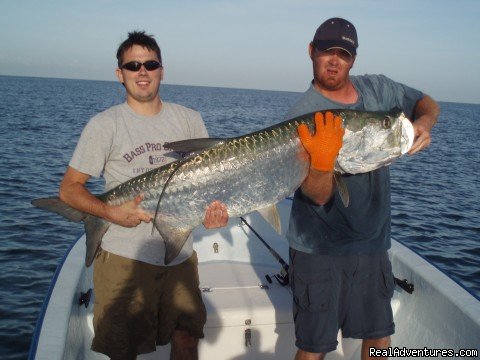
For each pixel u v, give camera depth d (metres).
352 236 1.49
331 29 1.47
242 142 1.52
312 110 1.58
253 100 61.75
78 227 4.73
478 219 5.71
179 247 1.52
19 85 67.69
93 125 1.51
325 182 1.38
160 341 1.57
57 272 1.80
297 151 1.48
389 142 1.49
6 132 12.06
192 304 1.57
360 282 1.53
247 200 1.54
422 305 1.76
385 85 1.67
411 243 4.66
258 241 2.65
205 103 41.12
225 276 2.18
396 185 7.75
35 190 6.21
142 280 1.52
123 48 1.53
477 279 3.81
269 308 1.77
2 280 3.46
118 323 1.50
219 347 1.74
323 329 1.50
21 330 2.82
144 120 1.58
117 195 1.54
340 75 1.50
